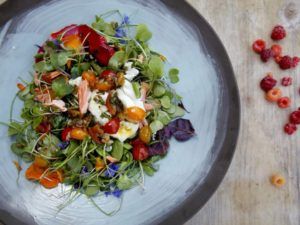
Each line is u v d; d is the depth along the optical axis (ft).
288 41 1.11
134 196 0.91
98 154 0.92
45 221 0.90
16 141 0.90
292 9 1.12
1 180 0.89
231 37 1.11
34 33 0.90
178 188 0.92
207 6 1.10
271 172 1.10
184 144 0.92
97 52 0.92
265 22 1.11
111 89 0.90
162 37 0.92
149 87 0.92
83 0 0.91
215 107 0.92
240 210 1.09
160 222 0.91
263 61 1.11
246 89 1.11
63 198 0.91
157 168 0.92
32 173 0.90
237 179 1.10
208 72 0.92
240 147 1.10
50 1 0.90
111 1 0.92
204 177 0.92
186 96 0.93
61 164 0.89
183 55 0.92
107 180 0.91
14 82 0.90
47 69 0.91
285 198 1.10
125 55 0.91
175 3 0.91
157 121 0.91
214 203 1.09
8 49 0.90
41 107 0.91
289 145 1.11
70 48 0.91
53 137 0.91
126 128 0.90
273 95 1.08
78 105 0.92
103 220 0.91
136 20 0.92
